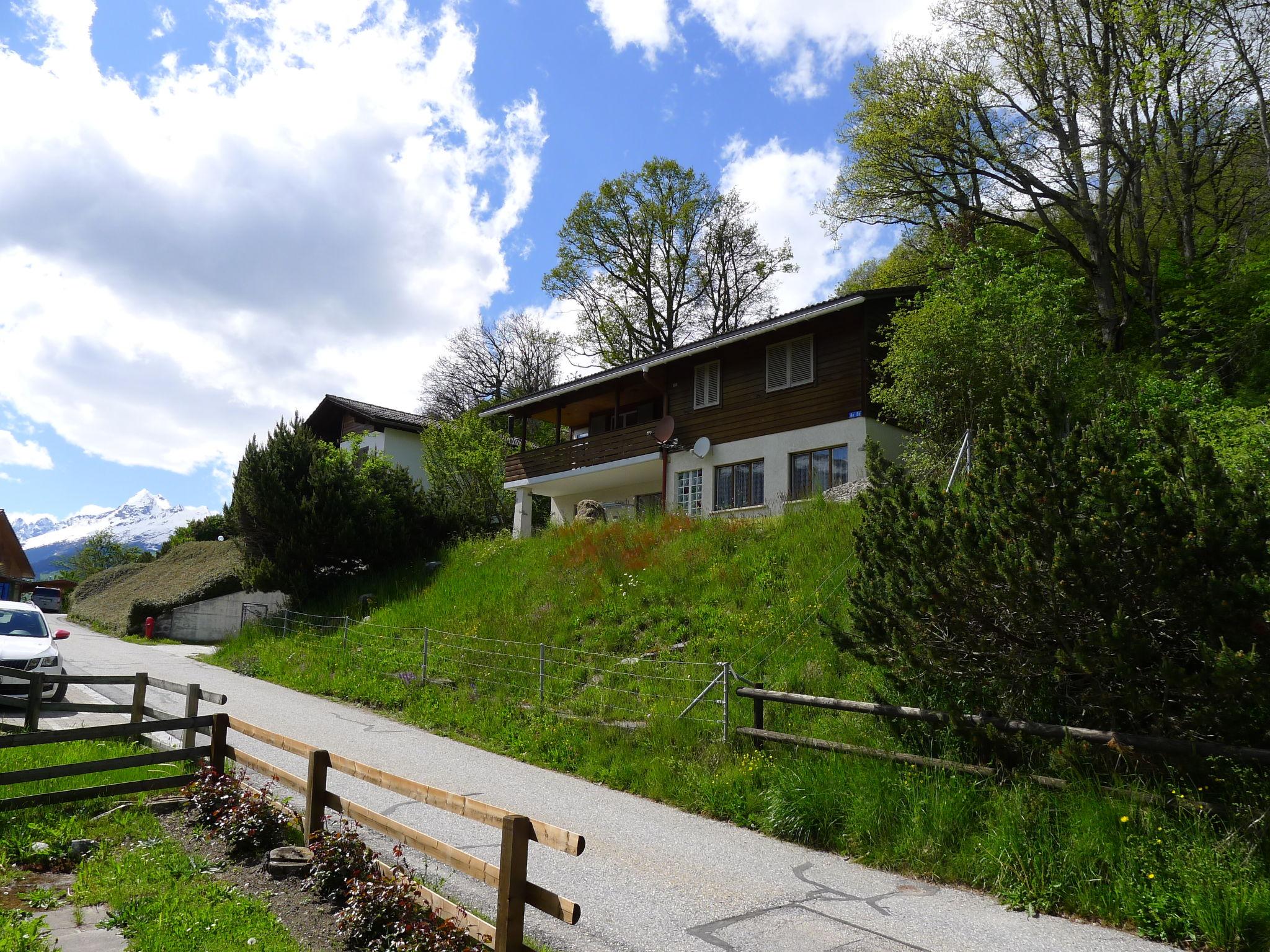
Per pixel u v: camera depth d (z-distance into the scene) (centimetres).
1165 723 659
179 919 516
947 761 785
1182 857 602
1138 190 2617
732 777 937
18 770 777
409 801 896
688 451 2438
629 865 717
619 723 1180
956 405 1703
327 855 583
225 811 703
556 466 2792
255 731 766
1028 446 753
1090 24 2405
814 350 2188
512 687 1423
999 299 1817
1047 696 761
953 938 566
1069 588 656
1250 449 1215
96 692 1484
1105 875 626
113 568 3825
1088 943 558
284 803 738
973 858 688
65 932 498
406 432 4003
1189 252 2544
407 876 538
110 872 595
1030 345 1712
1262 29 2122
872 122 2716
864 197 2905
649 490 2769
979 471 809
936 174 2831
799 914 609
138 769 870
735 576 1557
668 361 2450
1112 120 2453
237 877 614
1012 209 2789
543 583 1892
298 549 2364
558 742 1168
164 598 2827
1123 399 1738
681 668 1300
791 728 1020
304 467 2442
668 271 4334
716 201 4353
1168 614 657
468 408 4703
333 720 1356
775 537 1659
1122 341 2495
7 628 1394
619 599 1652
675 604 1565
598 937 557
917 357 1744
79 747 954
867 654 860
